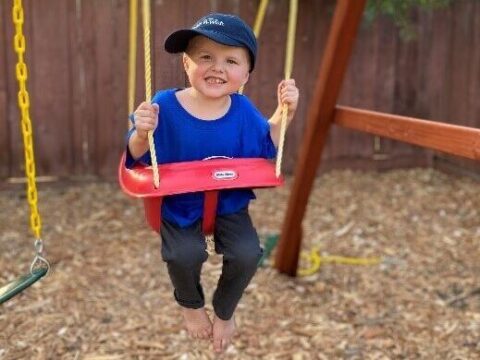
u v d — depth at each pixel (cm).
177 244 135
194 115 135
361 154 459
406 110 457
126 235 334
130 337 233
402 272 297
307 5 416
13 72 389
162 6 188
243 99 140
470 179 438
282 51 411
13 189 403
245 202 143
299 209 277
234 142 138
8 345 224
